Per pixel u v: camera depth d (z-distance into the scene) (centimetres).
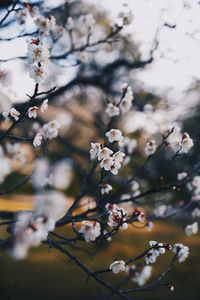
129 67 681
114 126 799
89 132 976
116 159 344
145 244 1393
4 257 1172
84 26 521
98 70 696
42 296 933
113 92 727
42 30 390
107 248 1292
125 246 1353
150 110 682
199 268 1056
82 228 323
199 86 670
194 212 502
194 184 473
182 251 398
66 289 991
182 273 1041
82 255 1291
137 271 384
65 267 1180
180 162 696
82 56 503
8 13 364
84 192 383
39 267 1138
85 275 1115
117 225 338
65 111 816
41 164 362
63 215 411
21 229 186
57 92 582
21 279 1023
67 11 511
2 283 974
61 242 379
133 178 413
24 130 550
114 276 1137
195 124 759
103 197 391
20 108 454
